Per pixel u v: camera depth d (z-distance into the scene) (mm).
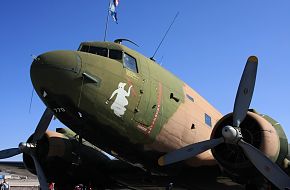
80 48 10656
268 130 9344
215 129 9945
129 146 10508
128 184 13320
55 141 11859
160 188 13211
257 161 8906
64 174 12203
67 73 9211
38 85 9320
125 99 9891
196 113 11883
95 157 12273
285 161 9773
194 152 9625
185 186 12453
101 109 9570
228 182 11406
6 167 14500
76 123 9969
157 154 10977
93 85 9422
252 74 9562
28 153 11703
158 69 11211
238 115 9383
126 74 10055
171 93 11094
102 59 9906
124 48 10508
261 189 9797
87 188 12773
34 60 9367
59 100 9336
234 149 9531
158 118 10570
